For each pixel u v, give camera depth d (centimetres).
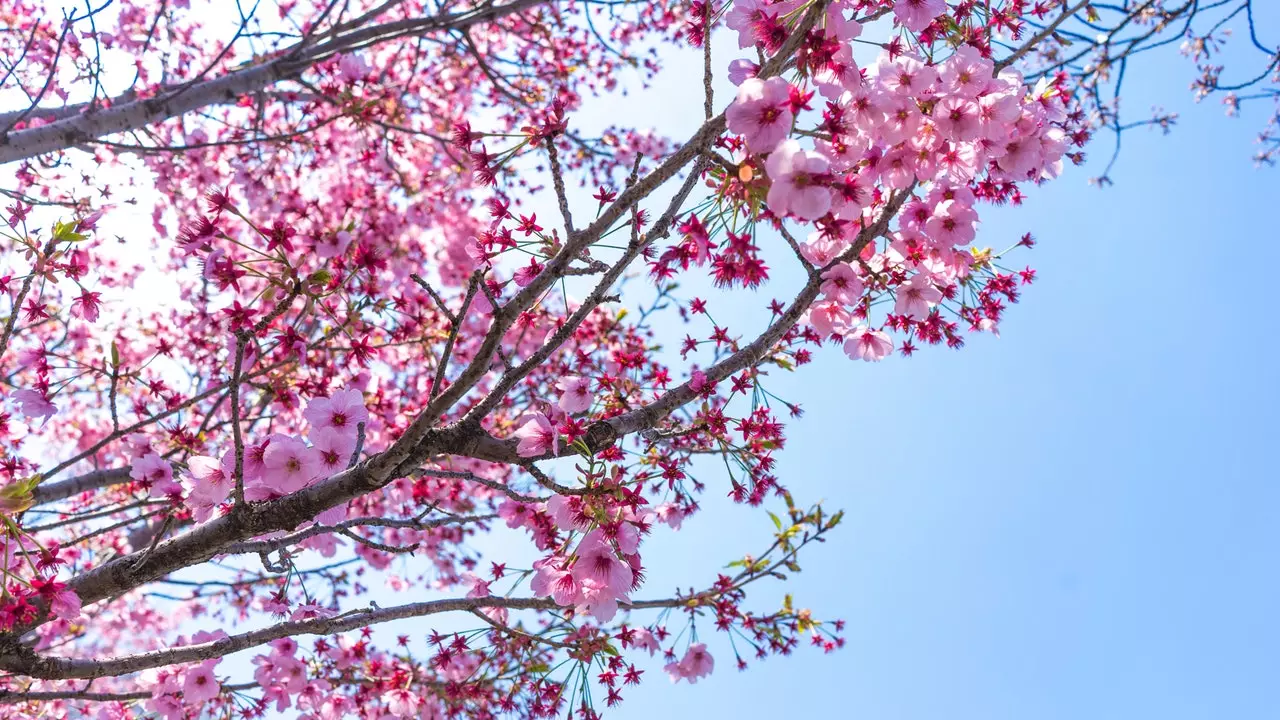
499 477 820
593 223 272
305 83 659
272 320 290
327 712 552
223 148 786
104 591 320
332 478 315
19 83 671
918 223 353
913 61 307
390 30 668
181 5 633
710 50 277
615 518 301
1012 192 402
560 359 755
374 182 836
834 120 276
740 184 255
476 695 557
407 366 802
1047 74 558
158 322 733
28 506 298
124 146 560
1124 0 622
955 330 439
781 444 395
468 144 293
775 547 536
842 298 343
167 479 398
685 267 277
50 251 336
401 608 385
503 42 916
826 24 278
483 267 305
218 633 476
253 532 313
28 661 320
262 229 293
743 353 343
